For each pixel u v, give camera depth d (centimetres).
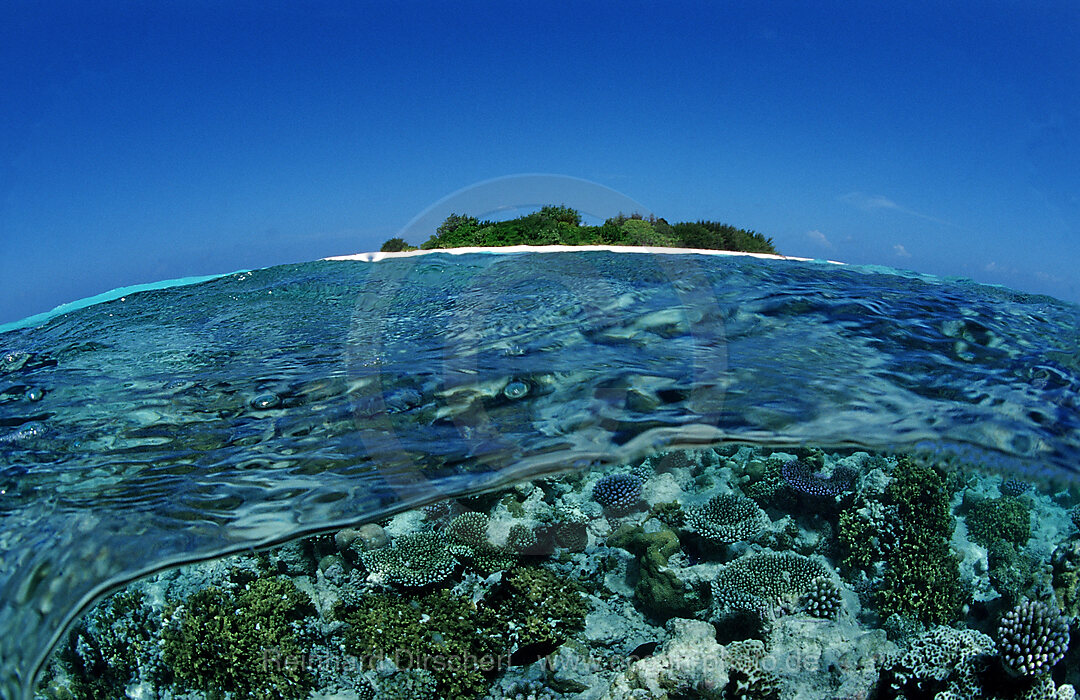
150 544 383
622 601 642
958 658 576
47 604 350
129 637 632
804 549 678
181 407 573
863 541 664
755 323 753
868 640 591
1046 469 444
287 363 676
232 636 602
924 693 570
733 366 618
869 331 718
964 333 715
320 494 432
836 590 620
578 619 616
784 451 732
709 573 636
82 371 684
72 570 372
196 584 643
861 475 705
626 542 671
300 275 1291
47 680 625
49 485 452
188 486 446
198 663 605
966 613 641
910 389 566
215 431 525
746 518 671
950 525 671
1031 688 553
